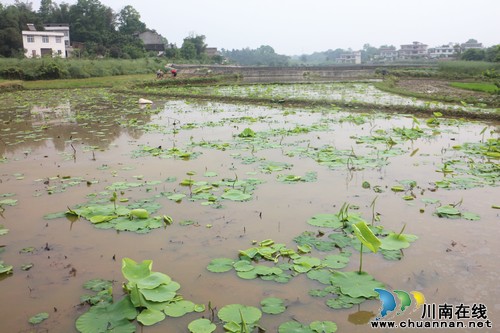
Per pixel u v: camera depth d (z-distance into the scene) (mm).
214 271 3561
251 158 7242
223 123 11305
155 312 2990
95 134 9977
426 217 4656
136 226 4484
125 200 5238
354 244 4000
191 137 9156
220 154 7676
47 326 2930
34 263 3807
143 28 65250
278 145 8211
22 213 4973
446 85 24969
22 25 49750
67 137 9672
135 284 3057
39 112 14461
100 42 55562
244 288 3332
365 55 124000
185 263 3744
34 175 6555
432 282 3375
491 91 19031
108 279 3510
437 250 3893
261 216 4738
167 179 6086
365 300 3141
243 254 3799
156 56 54031
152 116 13086
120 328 2828
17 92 22812
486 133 9672
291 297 3197
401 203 5078
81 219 4777
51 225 4621
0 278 3580
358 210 4855
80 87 25781
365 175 6238
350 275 3400
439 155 7434
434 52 102188
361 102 14781
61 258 3887
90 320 2928
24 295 3324
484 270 3541
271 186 5762
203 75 35562
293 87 24578
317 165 6840
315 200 5211
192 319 2947
